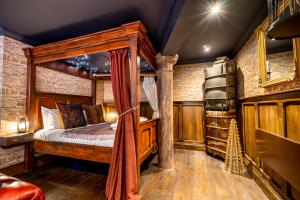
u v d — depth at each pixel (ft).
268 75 6.98
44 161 10.42
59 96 11.71
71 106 10.88
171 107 10.37
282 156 5.31
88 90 15.08
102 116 13.75
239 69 11.18
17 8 6.84
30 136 8.82
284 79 5.76
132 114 7.20
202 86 14.37
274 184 6.46
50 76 11.12
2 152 8.36
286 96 5.59
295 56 5.22
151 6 6.75
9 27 8.45
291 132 5.46
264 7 6.73
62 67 11.99
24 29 8.66
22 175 8.95
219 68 11.21
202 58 14.20
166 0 6.39
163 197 6.80
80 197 6.86
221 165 10.34
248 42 9.40
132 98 7.22
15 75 9.05
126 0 6.34
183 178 8.57
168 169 9.78
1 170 8.30
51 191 7.32
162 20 7.84
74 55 8.64
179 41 8.40
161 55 10.26
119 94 7.43
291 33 4.01
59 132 8.99
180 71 15.07
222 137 11.12
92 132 8.94
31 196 3.34
